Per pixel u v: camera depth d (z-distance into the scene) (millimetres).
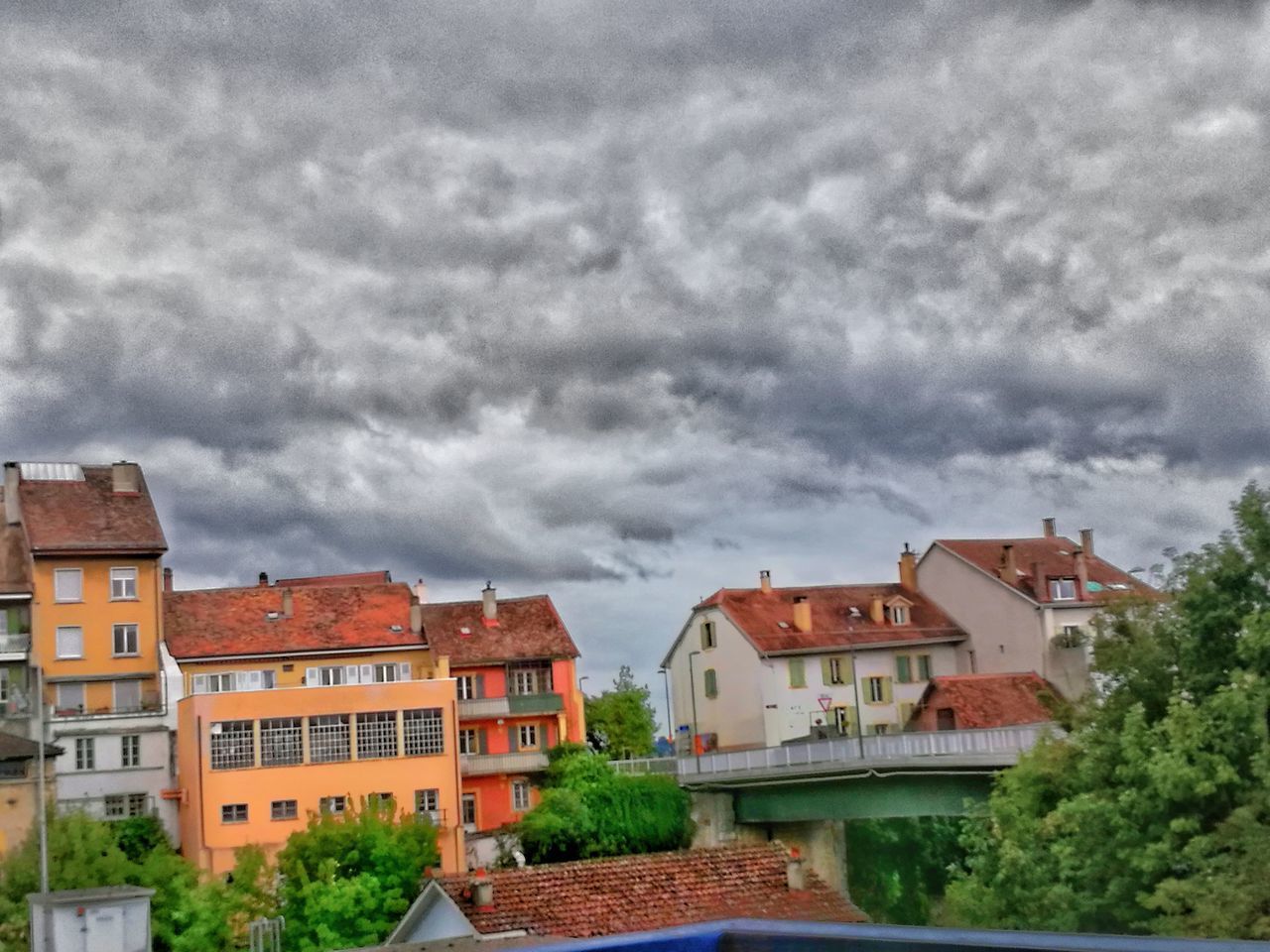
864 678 87688
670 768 68812
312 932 51250
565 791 68938
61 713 70062
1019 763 38250
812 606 90312
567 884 34875
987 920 35906
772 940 3781
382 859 54844
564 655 81188
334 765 65875
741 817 60219
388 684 67438
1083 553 92938
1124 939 3236
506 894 34188
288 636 77750
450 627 81188
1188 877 31766
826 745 53438
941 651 90312
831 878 55656
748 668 86625
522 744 78438
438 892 34750
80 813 55062
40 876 49875
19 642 70812
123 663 72250
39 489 75312
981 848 37875
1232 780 31531
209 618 77812
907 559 94188
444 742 67938
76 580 72188
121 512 75062
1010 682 74875
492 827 75312
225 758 64188
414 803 66875
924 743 48594
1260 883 29219
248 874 53938
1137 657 36375
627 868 36250
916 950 3449
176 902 52406
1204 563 35094
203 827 63219
